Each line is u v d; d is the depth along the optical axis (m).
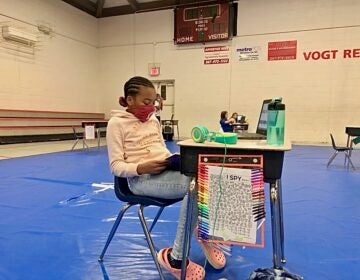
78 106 9.07
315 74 7.55
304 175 3.55
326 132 7.55
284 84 7.83
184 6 8.52
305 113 7.70
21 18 7.11
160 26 8.97
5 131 6.58
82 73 9.18
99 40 9.77
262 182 1.00
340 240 1.66
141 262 1.40
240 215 1.03
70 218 2.00
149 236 1.20
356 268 1.35
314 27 7.47
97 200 2.43
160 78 9.12
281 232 1.28
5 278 1.25
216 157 1.04
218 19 8.20
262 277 1.15
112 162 1.21
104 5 9.51
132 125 1.27
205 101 8.66
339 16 7.25
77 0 8.77
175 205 2.32
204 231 1.08
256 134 1.57
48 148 6.13
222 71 8.41
